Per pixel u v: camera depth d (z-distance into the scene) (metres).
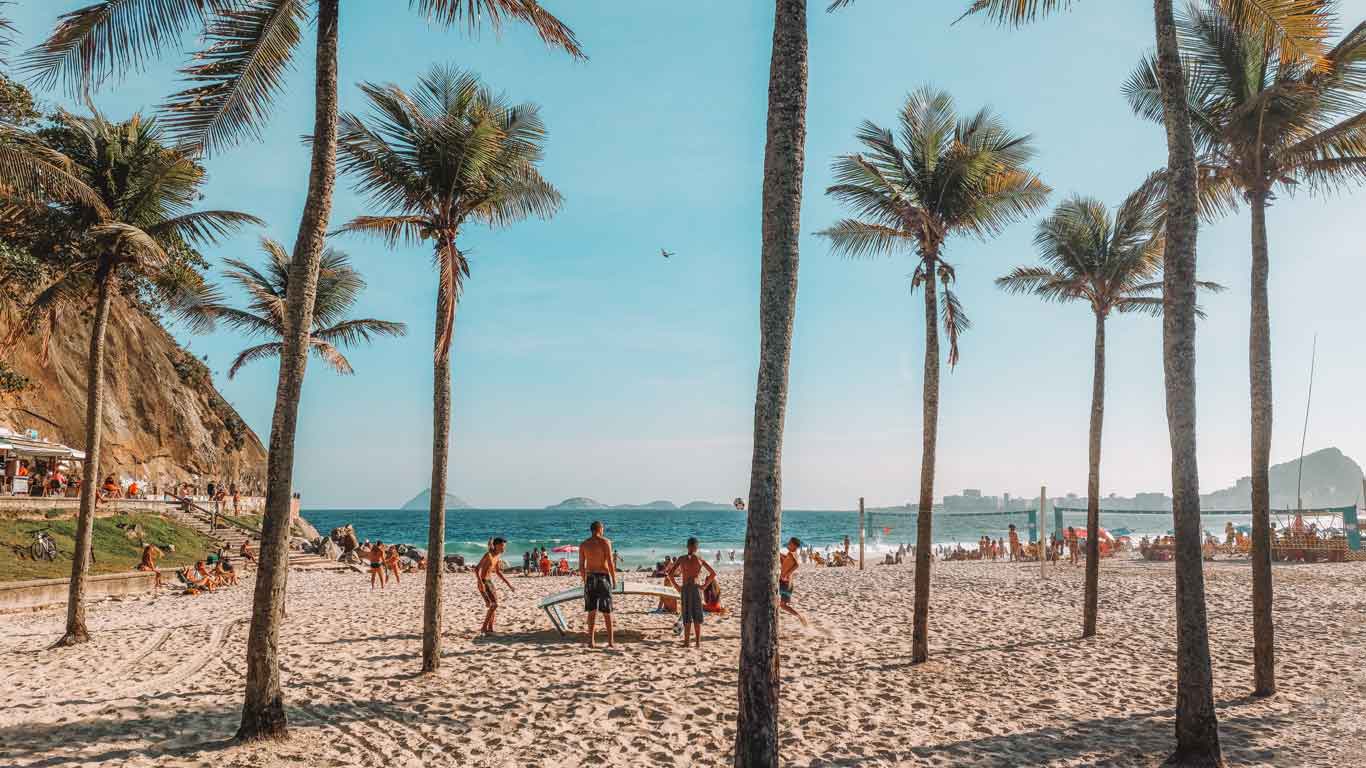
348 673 10.12
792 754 7.10
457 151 9.87
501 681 9.67
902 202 11.10
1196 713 6.70
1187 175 7.13
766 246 5.41
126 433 41.84
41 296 13.05
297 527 45.94
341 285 18.08
